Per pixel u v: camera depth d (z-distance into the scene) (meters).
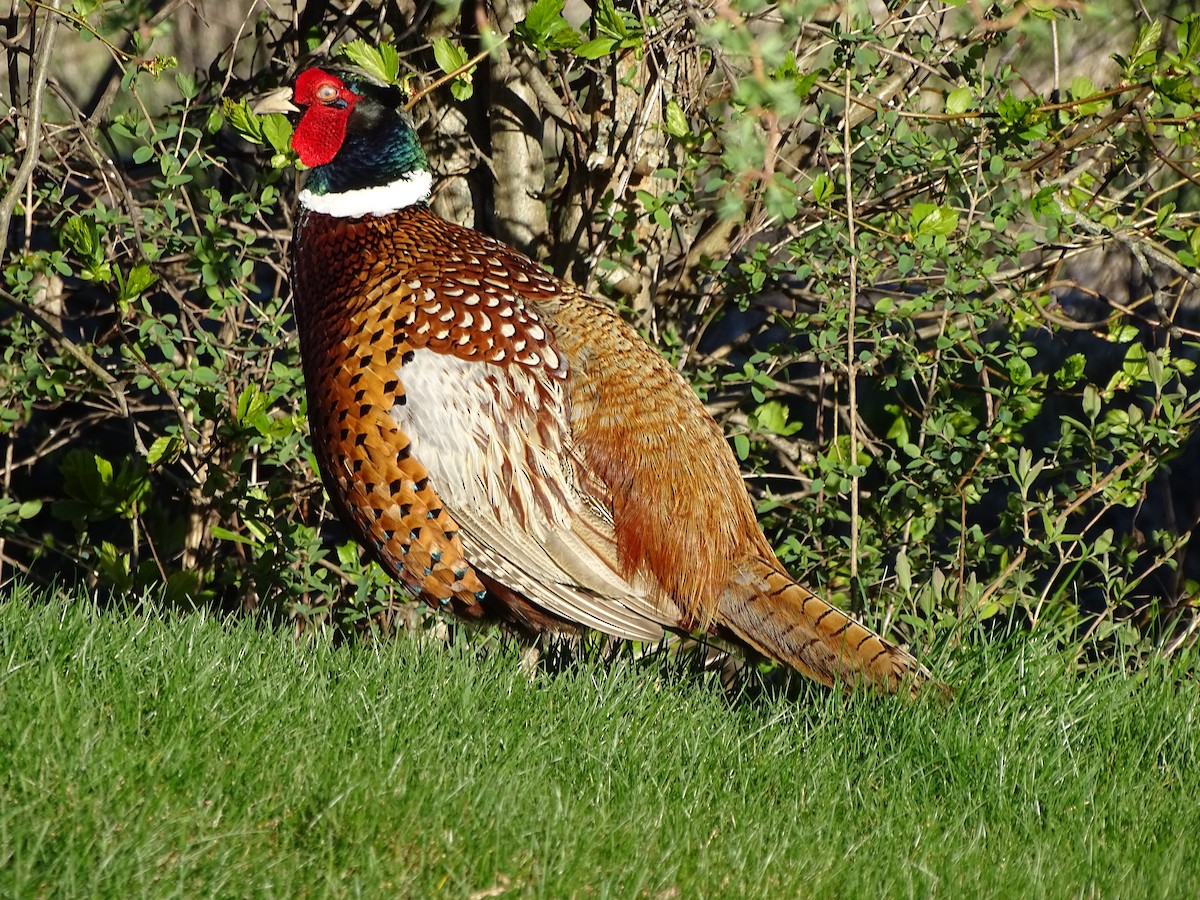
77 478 13.20
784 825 8.02
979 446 12.91
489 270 9.86
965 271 12.41
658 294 13.66
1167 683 10.12
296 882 6.68
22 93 16.02
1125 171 14.75
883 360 14.38
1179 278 14.64
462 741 8.34
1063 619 12.69
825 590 13.16
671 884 7.23
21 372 13.23
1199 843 8.27
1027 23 10.41
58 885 6.23
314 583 12.43
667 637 11.59
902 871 7.57
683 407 9.73
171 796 7.18
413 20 12.48
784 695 9.95
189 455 13.96
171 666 8.60
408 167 10.06
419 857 7.05
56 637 8.84
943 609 12.05
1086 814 8.57
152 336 12.50
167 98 17.62
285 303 13.12
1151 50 12.22
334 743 8.05
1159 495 19.66
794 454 14.04
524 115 13.20
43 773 7.01
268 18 15.27
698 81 12.70
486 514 9.42
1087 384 13.67
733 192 8.90
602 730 8.84
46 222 14.38
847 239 12.34
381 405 9.44
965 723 9.25
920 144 12.09
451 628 12.53
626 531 9.45
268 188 12.49
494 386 9.39
